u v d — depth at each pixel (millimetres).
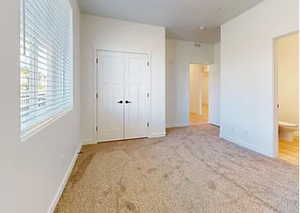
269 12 3131
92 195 2010
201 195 2006
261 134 3361
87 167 2752
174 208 1781
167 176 2457
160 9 3557
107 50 4039
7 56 1008
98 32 3916
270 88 3160
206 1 3232
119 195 2008
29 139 1276
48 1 1809
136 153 3371
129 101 4328
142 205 1829
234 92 4031
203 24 4340
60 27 2297
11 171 1036
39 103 1565
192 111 9227
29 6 1379
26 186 1230
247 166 2787
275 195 2002
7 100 1003
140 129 4477
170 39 5785
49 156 1704
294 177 2424
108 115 4152
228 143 4023
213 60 6445
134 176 2457
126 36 4148
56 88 2123
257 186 2195
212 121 6473
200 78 8578
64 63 2543
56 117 1969
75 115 3168
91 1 3254
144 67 4414
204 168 2715
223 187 2172
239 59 3854
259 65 3365
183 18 3963
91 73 3922
